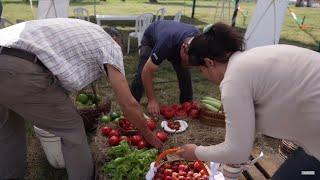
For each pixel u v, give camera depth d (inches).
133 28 360.8
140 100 162.1
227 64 64.9
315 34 386.0
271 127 65.4
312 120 61.2
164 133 112.8
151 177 87.6
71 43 89.8
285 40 348.8
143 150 103.3
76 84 89.9
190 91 157.3
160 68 235.1
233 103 60.5
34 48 86.4
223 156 63.5
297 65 62.0
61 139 97.0
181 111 130.0
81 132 97.7
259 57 62.5
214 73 67.1
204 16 492.7
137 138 107.7
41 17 245.6
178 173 88.9
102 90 184.7
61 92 91.5
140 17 270.5
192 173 88.4
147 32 140.6
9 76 85.0
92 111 124.6
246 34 247.4
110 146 107.0
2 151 106.3
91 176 102.0
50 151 117.3
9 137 106.0
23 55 86.2
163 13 302.8
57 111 91.8
